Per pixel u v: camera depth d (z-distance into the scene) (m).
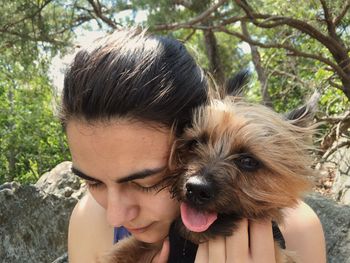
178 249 0.48
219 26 2.18
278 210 0.50
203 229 0.46
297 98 2.45
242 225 0.48
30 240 1.18
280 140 0.49
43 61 2.35
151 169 0.41
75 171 0.42
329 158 2.03
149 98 0.39
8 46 2.31
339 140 2.10
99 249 0.61
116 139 0.39
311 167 0.51
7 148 5.36
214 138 0.49
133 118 0.39
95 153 0.40
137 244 0.55
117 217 0.42
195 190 0.44
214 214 0.47
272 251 0.48
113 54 0.40
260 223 0.48
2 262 1.18
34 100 3.60
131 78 0.39
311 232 0.57
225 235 0.47
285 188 0.49
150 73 0.40
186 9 2.29
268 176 0.48
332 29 2.16
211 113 0.49
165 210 0.44
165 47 0.43
